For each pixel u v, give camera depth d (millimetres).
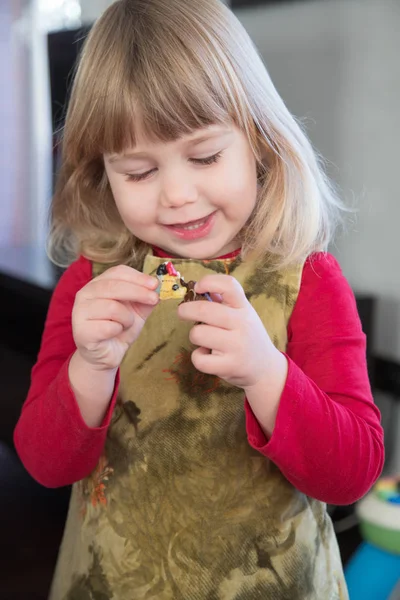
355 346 646
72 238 785
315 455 577
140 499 649
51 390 616
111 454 665
